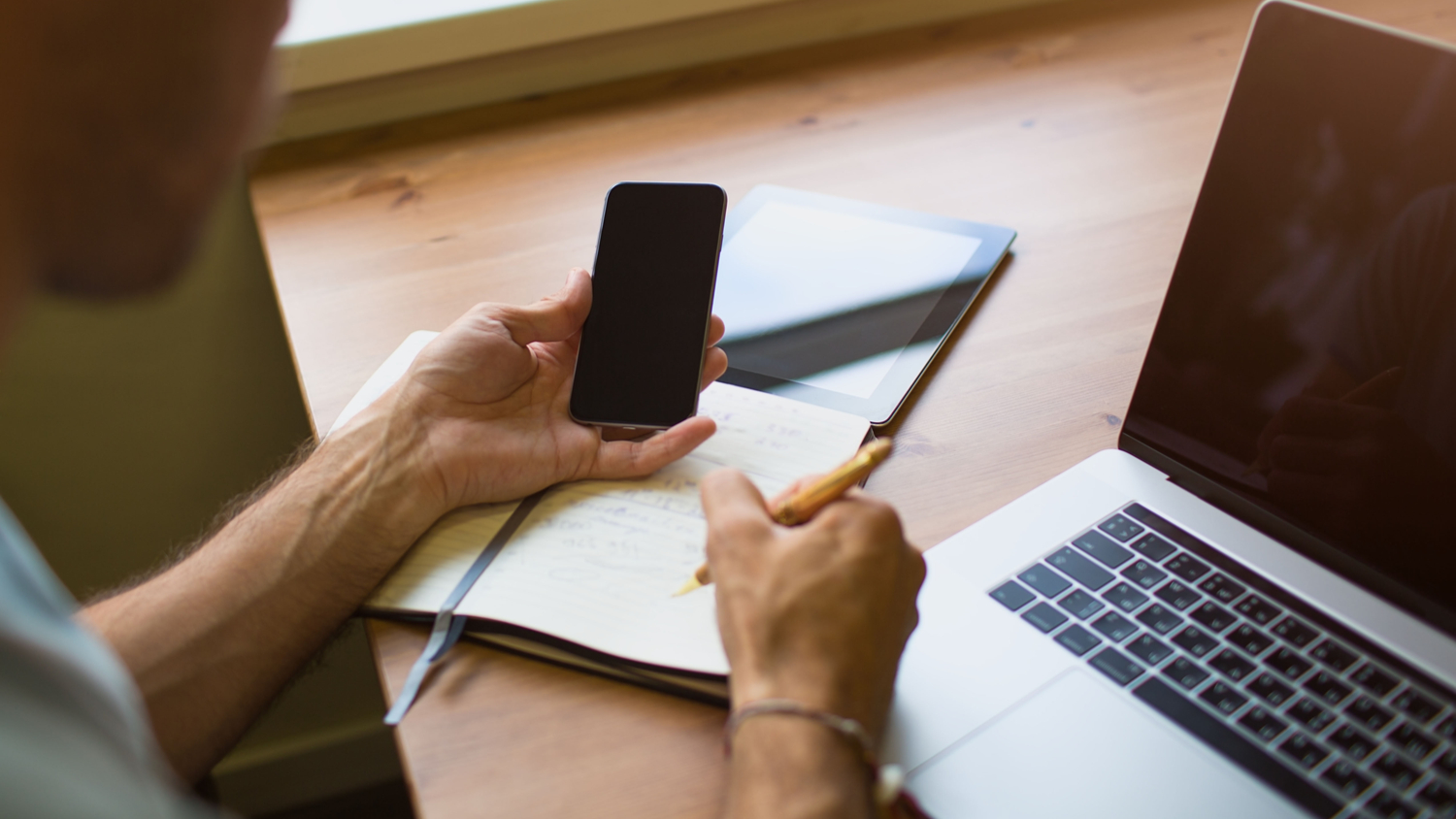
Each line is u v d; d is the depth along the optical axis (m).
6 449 1.13
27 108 0.28
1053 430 0.62
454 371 0.58
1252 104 0.49
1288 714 0.44
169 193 0.34
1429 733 0.44
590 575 0.51
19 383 1.09
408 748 0.45
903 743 0.44
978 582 0.51
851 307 0.72
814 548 0.44
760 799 0.39
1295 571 0.51
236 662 0.53
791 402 0.63
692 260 0.63
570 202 0.89
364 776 1.24
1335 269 0.49
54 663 0.25
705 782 0.44
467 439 0.57
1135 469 0.57
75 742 0.25
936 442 0.61
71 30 0.28
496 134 1.00
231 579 0.54
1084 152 0.91
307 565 0.54
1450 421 0.46
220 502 1.24
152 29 0.30
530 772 0.44
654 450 0.58
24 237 0.29
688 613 0.49
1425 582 0.48
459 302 0.77
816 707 0.40
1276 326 0.51
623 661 0.47
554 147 0.97
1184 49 1.06
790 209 0.84
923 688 0.46
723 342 0.69
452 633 0.50
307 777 1.23
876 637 0.43
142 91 0.31
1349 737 0.44
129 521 1.22
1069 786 0.42
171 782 0.52
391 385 0.63
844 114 1.00
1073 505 0.55
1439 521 0.47
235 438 1.21
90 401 1.13
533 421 0.59
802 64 1.09
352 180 0.94
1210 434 0.54
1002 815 0.41
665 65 1.10
